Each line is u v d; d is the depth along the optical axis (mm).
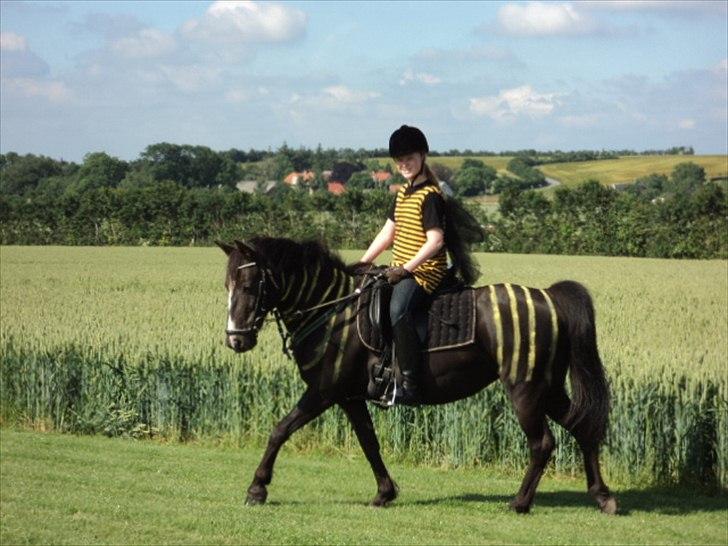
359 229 60312
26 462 11000
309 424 12430
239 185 132000
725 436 10164
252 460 11570
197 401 13312
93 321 16688
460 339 8266
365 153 152500
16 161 109000
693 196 56438
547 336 8297
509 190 59094
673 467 10500
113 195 67125
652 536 8023
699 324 19281
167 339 14352
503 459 11281
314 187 124375
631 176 123812
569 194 57875
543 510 8922
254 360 13094
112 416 13562
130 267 39531
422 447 11781
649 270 39594
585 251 56062
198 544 7492
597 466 8695
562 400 8711
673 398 10633
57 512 8453
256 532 7812
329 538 7672
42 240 66688
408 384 8242
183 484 9828
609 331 17156
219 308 20219
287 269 8492
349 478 10531
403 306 8211
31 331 15047
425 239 8305
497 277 34219
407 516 8539
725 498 9969
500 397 11375
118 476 10211
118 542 7527
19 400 14367
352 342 8453
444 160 143250
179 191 66938
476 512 8781
